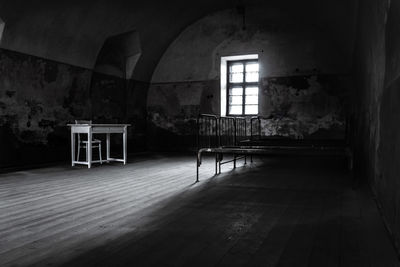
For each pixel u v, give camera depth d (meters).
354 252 2.40
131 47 10.91
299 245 2.56
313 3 9.09
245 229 2.98
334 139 10.27
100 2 8.52
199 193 4.65
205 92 11.87
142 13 9.98
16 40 7.37
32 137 7.94
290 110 10.84
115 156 10.23
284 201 4.14
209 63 11.80
